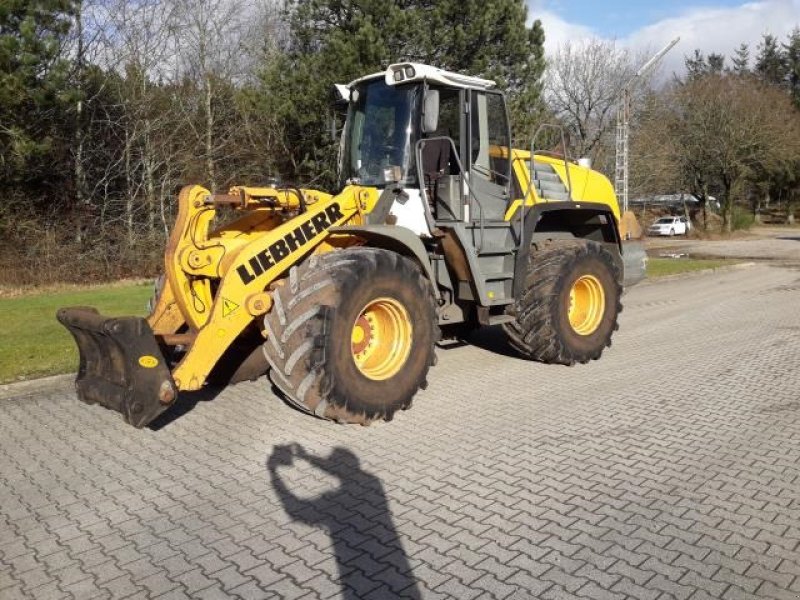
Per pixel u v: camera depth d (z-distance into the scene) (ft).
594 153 91.66
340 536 12.13
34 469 15.43
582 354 23.95
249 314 17.08
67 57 53.42
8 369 23.18
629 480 14.24
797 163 156.76
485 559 11.25
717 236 126.11
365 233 18.63
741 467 14.84
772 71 222.07
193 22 64.95
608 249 26.73
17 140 47.78
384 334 18.70
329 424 18.01
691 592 10.26
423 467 15.07
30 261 51.31
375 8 53.78
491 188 22.80
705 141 127.24
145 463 15.66
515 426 17.67
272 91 61.62
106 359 16.75
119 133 59.16
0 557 11.69
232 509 13.28
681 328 31.24
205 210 18.04
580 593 10.26
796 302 38.78
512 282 22.93
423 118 20.42
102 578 10.97
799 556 11.23
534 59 60.54
